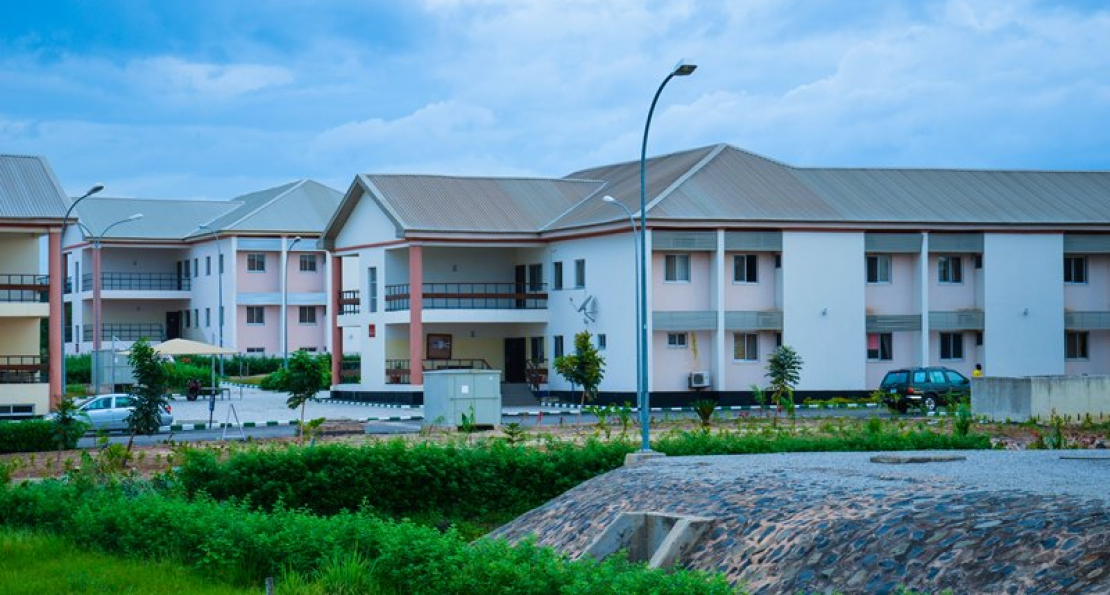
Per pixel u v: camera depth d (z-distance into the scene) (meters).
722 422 44.53
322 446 25.70
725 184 58.09
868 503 16.78
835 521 16.19
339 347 66.12
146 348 35.44
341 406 59.59
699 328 56.00
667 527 17.56
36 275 56.97
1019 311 59.81
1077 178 65.31
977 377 46.22
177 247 89.94
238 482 24.64
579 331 58.56
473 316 59.50
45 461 34.31
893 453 25.28
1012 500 15.75
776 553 15.95
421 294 58.44
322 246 66.31
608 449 26.95
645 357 30.58
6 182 54.84
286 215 85.44
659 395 56.03
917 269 58.94
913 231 58.25
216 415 53.66
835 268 57.31
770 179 59.50
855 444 28.95
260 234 84.12
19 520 21.48
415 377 58.66
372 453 25.56
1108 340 62.56
